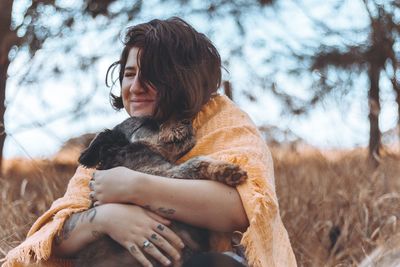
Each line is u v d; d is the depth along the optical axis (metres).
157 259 2.78
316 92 7.63
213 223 2.79
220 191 2.77
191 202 2.77
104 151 3.17
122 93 3.26
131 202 2.85
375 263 4.03
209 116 3.16
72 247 2.95
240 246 2.90
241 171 2.79
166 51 3.07
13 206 4.74
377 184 5.34
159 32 3.09
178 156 3.06
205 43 3.19
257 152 2.92
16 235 4.27
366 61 7.88
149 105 3.18
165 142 3.07
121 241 2.80
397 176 5.42
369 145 6.40
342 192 5.12
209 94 3.17
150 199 2.80
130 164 3.06
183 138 3.05
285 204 5.01
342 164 5.83
